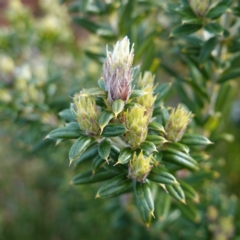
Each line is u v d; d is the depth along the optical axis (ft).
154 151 0.43
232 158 1.38
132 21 0.66
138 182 0.42
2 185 1.39
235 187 1.37
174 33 0.51
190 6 0.51
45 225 1.34
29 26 0.96
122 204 0.91
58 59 1.13
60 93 1.00
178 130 0.45
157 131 0.45
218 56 0.59
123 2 0.66
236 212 0.75
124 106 0.40
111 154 0.43
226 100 0.67
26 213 1.36
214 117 0.64
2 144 1.35
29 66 0.85
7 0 1.66
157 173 0.42
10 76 0.76
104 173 0.47
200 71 0.61
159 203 0.57
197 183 0.64
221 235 0.72
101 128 0.38
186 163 0.45
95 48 0.91
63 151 0.99
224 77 0.61
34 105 0.74
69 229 1.30
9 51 0.96
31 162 1.38
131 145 0.41
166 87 0.48
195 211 0.64
